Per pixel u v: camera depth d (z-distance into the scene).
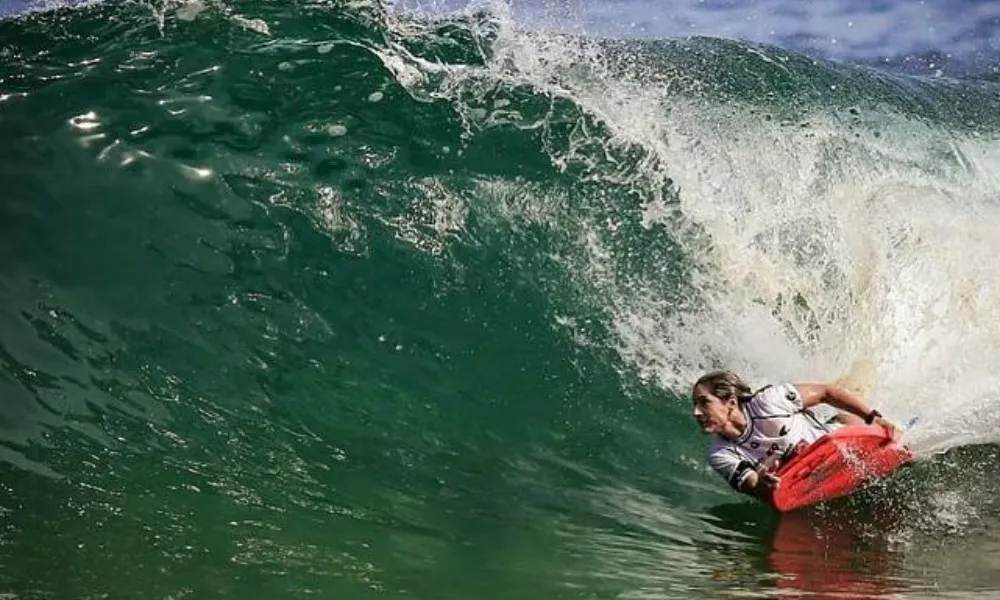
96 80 7.22
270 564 4.71
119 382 5.85
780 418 5.65
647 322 6.86
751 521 5.49
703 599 4.53
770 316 6.98
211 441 5.63
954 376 6.56
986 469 5.86
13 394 5.67
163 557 4.70
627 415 6.36
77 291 6.22
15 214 6.48
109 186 6.70
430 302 6.66
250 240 6.62
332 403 6.03
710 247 7.18
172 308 6.26
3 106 6.96
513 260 6.94
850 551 5.13
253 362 6.12
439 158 7.22
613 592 4.60
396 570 4.74
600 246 7.09
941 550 5.14
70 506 5.03
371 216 6.88
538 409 6.29
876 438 5.72
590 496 5.66
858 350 6.78
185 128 7.02
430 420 6.07
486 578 4.71
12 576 4.48
